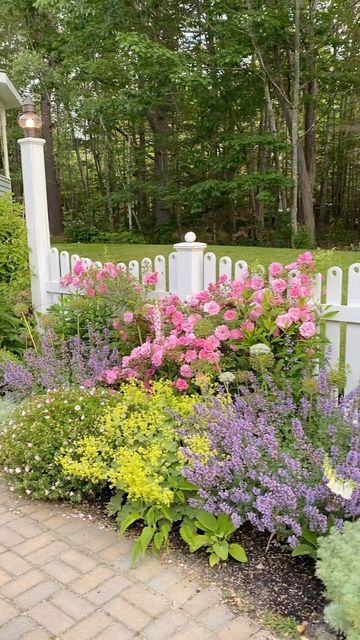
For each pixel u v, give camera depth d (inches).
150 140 662.5
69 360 141.2
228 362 118.2
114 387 131.2
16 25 607.8
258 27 453.1
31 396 128.0
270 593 73.9
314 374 114.5
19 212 197.2
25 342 165.6
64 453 100.3
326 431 88.7
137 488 83.7
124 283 143.3
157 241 616.7
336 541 68.9
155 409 105.3
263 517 76.5
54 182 657.0
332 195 712.4
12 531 92.7
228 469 84.0
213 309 118.1
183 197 566.6
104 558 84.0
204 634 67.1
